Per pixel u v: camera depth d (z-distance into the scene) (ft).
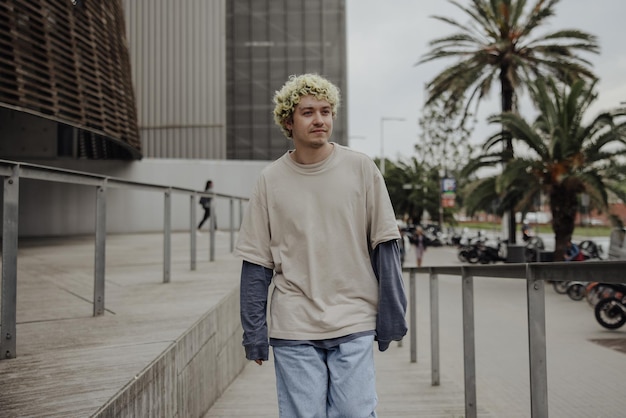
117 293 16.29
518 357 20.20
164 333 10.64
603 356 19.30
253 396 14.24
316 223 6.42
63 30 33.76
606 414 12.81
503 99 61.72
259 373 17.65
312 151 6.47
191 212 22.76
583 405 13.55
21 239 53.57
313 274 6.34
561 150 45.83
